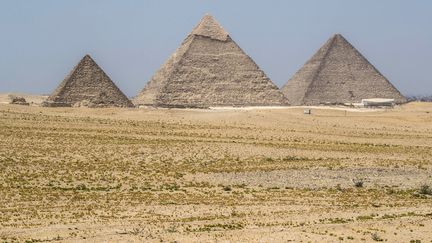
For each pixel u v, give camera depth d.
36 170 167.00
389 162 191.50
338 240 91.19
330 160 195.50
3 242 90.31
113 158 192.38
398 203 129.00
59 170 168.62
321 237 92.50
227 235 93.25
